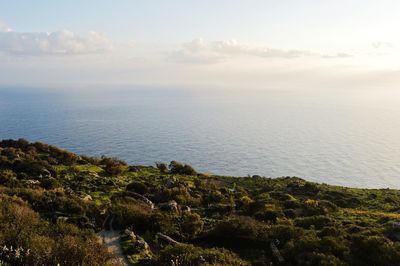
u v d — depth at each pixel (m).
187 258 17.89
